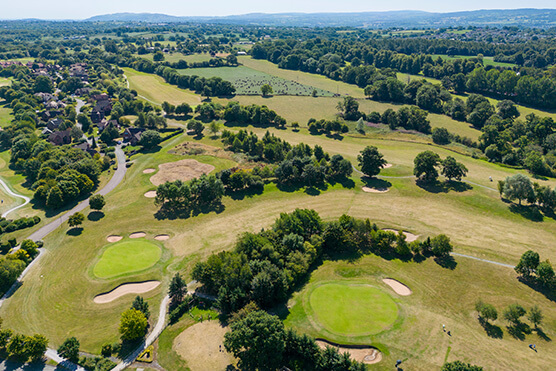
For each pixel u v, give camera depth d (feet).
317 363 182.70
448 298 237.45
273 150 468.75
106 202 367.04
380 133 565.53
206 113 633.61
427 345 200.03
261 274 225.15
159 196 350.43
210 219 336.08
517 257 276.82
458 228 316.60
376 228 301.22
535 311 207.92
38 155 438.40
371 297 238.07
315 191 387.96
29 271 265.95
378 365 188.75
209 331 212.84
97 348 201.77
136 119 644.69
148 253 287.89
